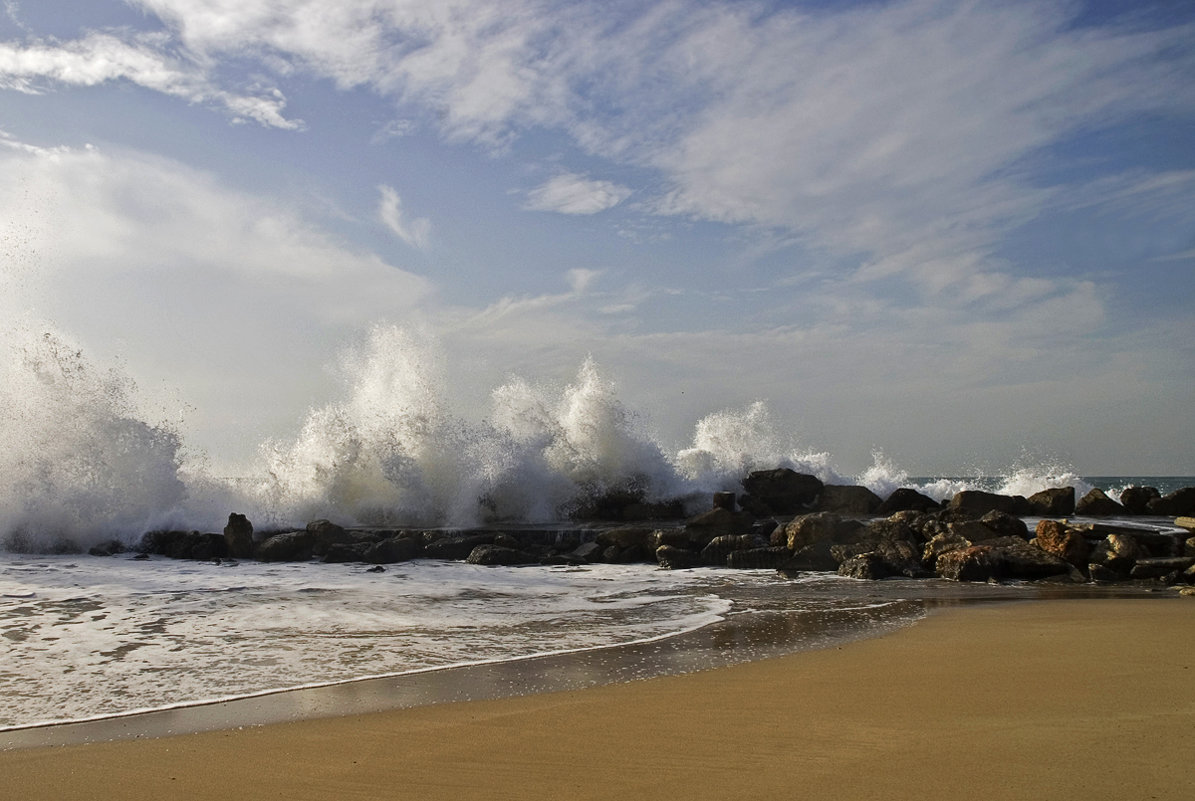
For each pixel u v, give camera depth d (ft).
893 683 20.80
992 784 13.83
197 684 21.22
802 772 14.61
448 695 20.12
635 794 13.84
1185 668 22.12
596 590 37.99
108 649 25.17
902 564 43.37
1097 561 42.75
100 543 52.90
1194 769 14.37
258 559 48.49
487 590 37.50
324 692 20.47
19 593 35.58
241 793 14.23
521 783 14.44
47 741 16.99
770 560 46.09
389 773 15.02
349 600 34.22
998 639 26.53
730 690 20.31
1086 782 13.84
